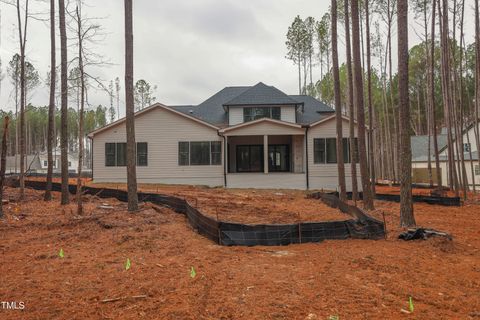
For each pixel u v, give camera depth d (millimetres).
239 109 23734
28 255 6215
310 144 21047
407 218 9008
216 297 4180
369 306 3986
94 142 21047
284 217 10633
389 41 23016
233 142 24312
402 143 9141
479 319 3750
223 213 11070
